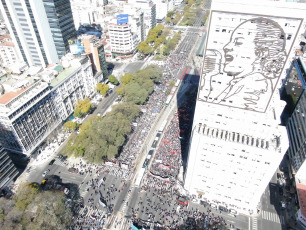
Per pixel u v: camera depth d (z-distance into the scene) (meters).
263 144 79.25
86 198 104.56
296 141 115.62
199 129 86.69
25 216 83.50
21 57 187.88
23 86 117.31
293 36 62.28
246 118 83.62
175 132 140.12
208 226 92.81
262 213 98.38
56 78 143.00
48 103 131.50
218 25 66.00
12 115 107.38
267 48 66.25
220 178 94.44
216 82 78.06
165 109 161.88
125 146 131.62
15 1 156.12
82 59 159.25
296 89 151.50
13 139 114.44
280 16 60.00
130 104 146.62
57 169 119.56
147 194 105.94
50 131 136.75
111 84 193.62
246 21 63.22
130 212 98.81
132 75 184.88
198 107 86.69
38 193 94.19
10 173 109.06
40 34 169.00
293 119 127.88
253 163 82.94
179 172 115.12
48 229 80.50
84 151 121.38
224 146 83.00
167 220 95.25
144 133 141.00
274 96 79.25
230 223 94.56
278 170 117.75
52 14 162.38
